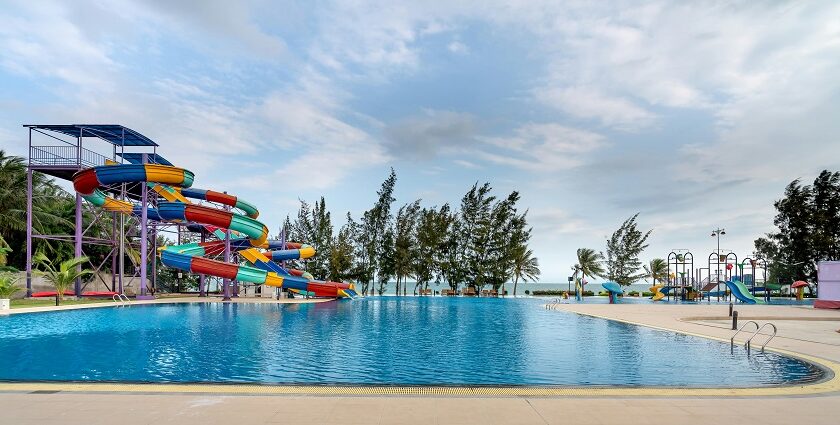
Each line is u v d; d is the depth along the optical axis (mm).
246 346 15242
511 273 67750
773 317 27141
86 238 36688
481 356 14016
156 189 39719
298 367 12109
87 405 7184
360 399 7648
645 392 8406
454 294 67062
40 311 24562
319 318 25547
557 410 7121
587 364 12844
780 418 6824
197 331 18703
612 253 78438
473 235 66875
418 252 66000
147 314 25531
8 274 33344
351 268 66188
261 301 37344
